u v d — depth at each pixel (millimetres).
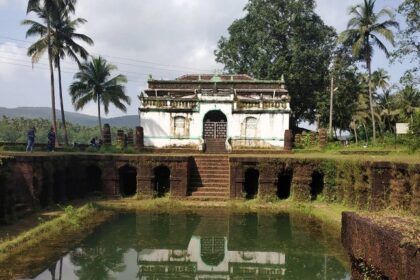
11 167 14992
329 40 43031
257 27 42719
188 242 14945
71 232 15359
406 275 5699
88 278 11023
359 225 7547
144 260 12898
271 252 13664
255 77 42250
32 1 33406
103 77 43594
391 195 15133
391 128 51344
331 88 40875
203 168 24547
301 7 41875
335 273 11547
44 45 34906
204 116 30125
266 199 22109
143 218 18672
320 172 21875
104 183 23109
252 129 29906
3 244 12195
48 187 18672
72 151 28547
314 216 19250
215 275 11648
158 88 34469
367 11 35125
